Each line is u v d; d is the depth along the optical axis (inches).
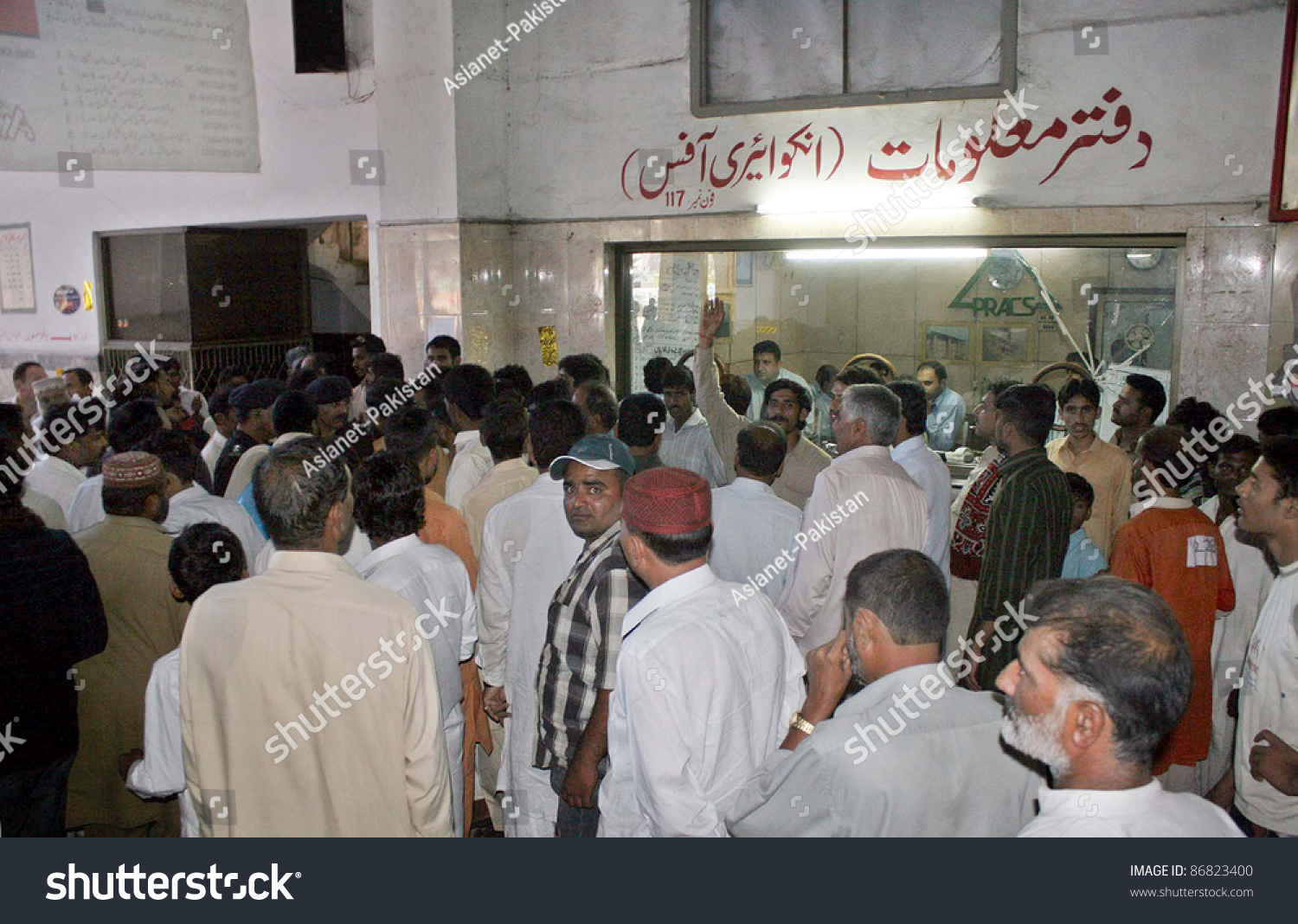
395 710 85.9
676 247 267.1
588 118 268.7
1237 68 195.9
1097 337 235.6
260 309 354.3
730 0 247.8
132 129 301.9
